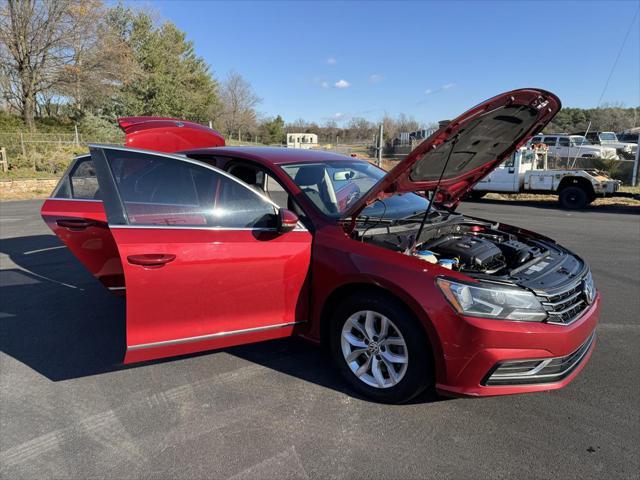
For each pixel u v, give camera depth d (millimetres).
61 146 21469
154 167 2986
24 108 26344
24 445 2629
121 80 28328
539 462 2447
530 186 14555
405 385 2855
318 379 3336
